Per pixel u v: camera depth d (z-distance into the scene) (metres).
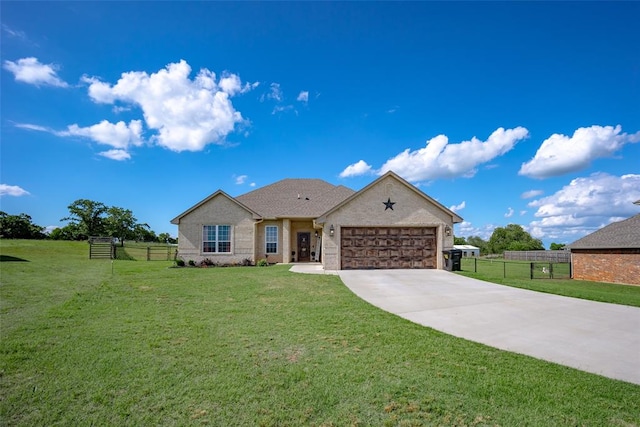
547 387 4.20
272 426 3.33
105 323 7.05
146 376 4.43
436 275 15.58
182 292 10.81
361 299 9.88
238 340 5.96
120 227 59.72
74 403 3.75
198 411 3.59
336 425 3.35
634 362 5.09
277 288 11.66
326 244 18.12
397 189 18.64
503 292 11.19
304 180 28.72
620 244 18.72
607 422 3.44
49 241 40.59
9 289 11.24
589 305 9.20
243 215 22.16
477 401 3.84
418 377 4.46
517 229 80.88
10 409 3.61
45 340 5.86
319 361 5.00
